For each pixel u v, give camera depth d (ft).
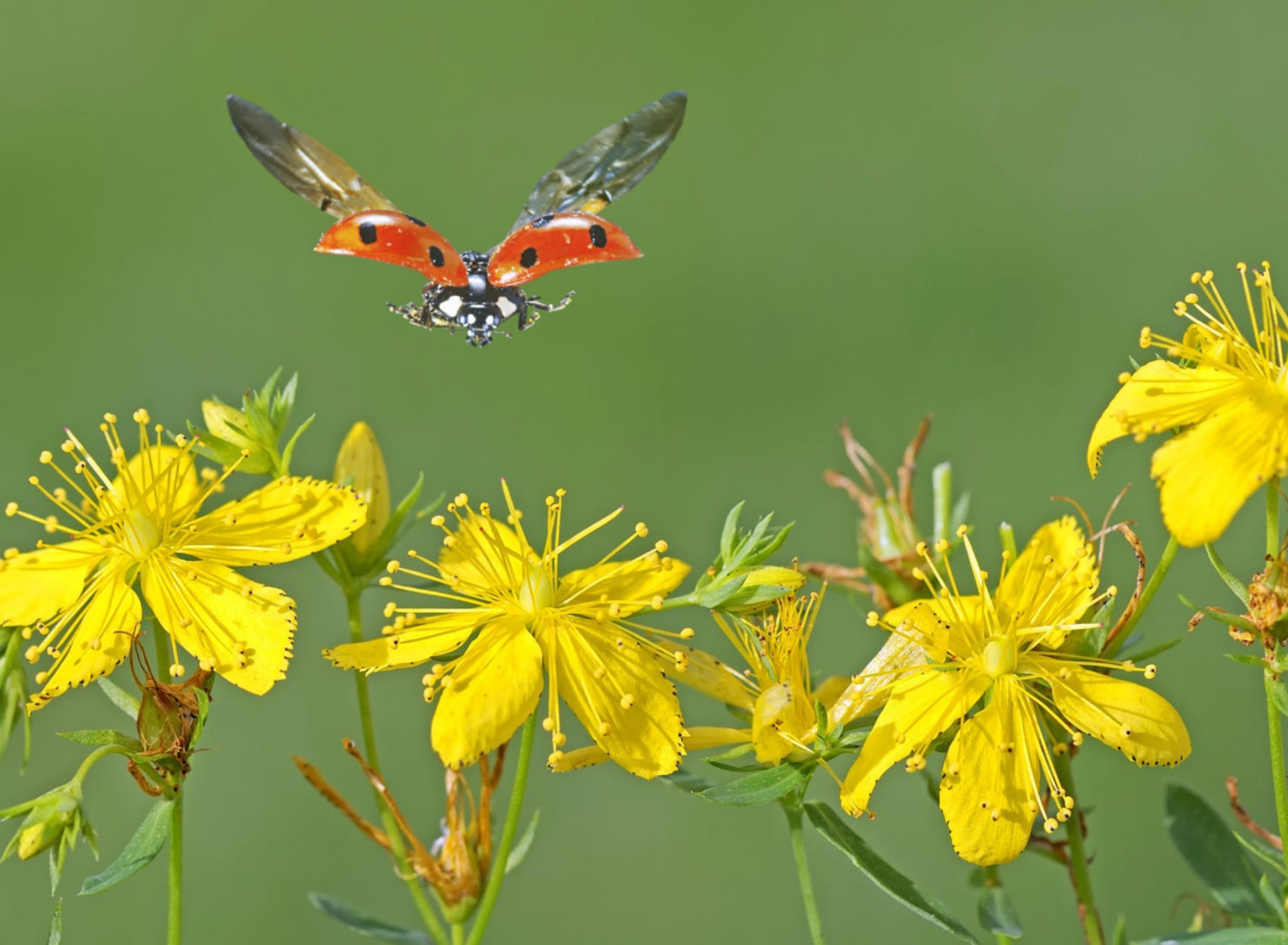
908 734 1.48
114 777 1.88
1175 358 1.51
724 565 1.50
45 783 1.82
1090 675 1.49
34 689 1.53
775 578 1.50
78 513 1.52
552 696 1.49
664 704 1.50
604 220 1.46
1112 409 1.49
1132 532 1.50
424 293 1.47
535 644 1.50
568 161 1.47
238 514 1.52
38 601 1.51
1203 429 1.47
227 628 1.50
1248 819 1.53
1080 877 1.50
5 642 1.51
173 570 1.51
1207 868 1.52
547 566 1.51
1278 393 1.48
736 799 1.49
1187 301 1.51
